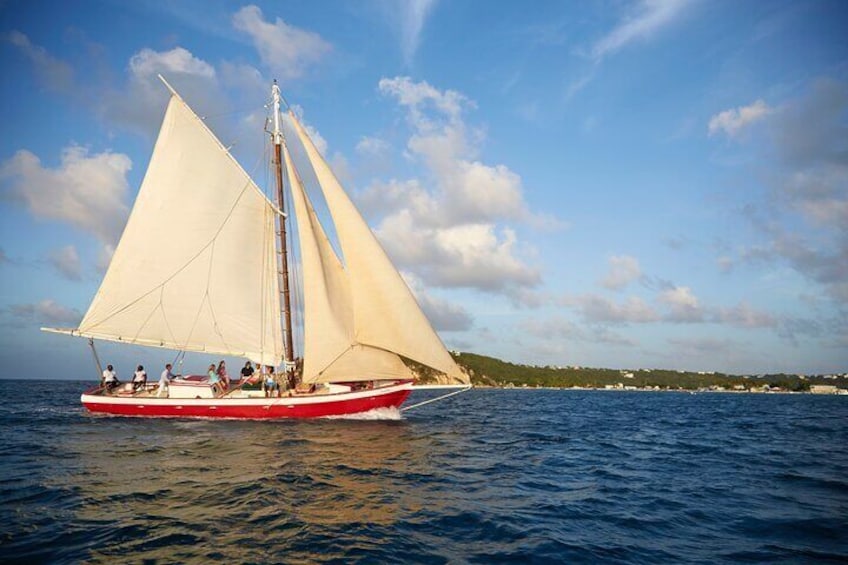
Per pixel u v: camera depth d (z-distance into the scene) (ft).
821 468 57.21
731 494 43.86
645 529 33.81
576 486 46.26
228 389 91.56
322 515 34.60
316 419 86.28
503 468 53.78
